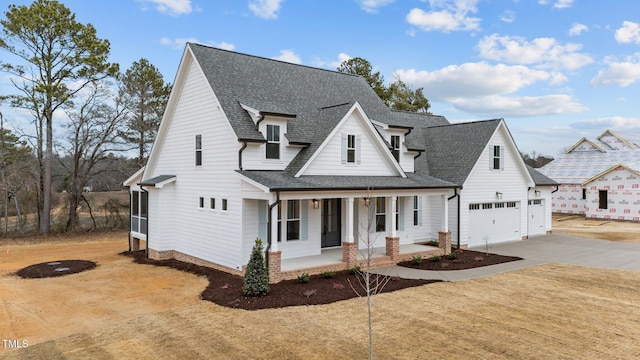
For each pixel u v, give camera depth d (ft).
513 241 80.33
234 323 34.04
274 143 53.42
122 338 31.53
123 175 113.19
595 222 115.85
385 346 29.09
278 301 39.45
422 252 60.80
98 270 56.95
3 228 98.78
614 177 119.03
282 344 29.63
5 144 98.37
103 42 100.32
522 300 40.11
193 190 59.57
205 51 59.88
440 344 29.37
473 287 45.01
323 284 45.52
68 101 98.48
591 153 143.74
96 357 28.19
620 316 35.42
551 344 29.37
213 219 54.90
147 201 66.59
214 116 54.65
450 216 72.49
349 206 52.11
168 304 40.09
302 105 61.67
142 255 68.13
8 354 29.04
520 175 82.38
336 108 59.16
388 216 65.51
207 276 51.26
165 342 30.53
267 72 64.44
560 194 137.90
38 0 92.22
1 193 96.68
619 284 46.47
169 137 65.92
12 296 44.19
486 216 76.74
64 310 38.99
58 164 107.24
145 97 114.32
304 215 55.93
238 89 56.65
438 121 94.02
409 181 61.77
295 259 53.62
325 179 52.65
